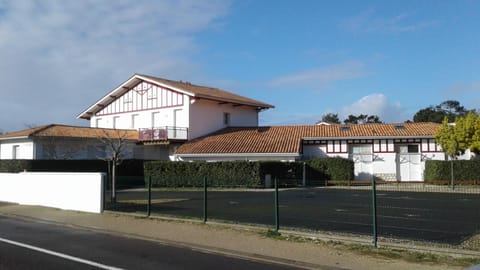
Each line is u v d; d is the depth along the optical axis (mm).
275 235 11602
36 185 20500
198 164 31953
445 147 30312
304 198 21891
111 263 8859
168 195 24719
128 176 32344
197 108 39156
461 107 80062
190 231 12562
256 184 29766
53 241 11547
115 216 16141
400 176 34500
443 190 22500
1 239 11836
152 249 10531
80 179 18172
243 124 44031
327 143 36188
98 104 43812
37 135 33344
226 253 10078
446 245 9898
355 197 21406
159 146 39500
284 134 37219
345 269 8297
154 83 40406
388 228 12359
